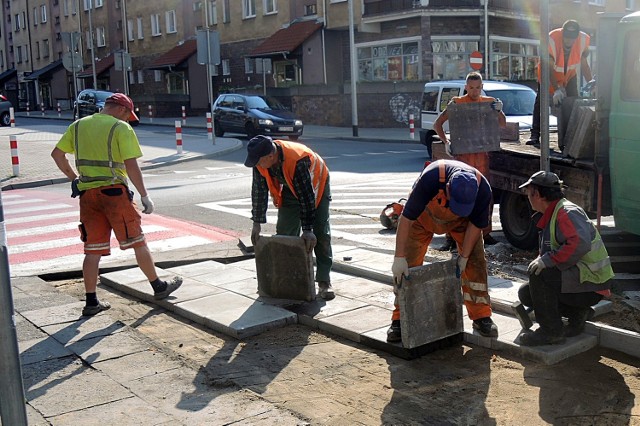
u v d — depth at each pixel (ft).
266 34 138.62
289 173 20.04
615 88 22.49
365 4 112.78
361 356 17.39
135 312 21.27
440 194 16.25
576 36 27.96
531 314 18.31
